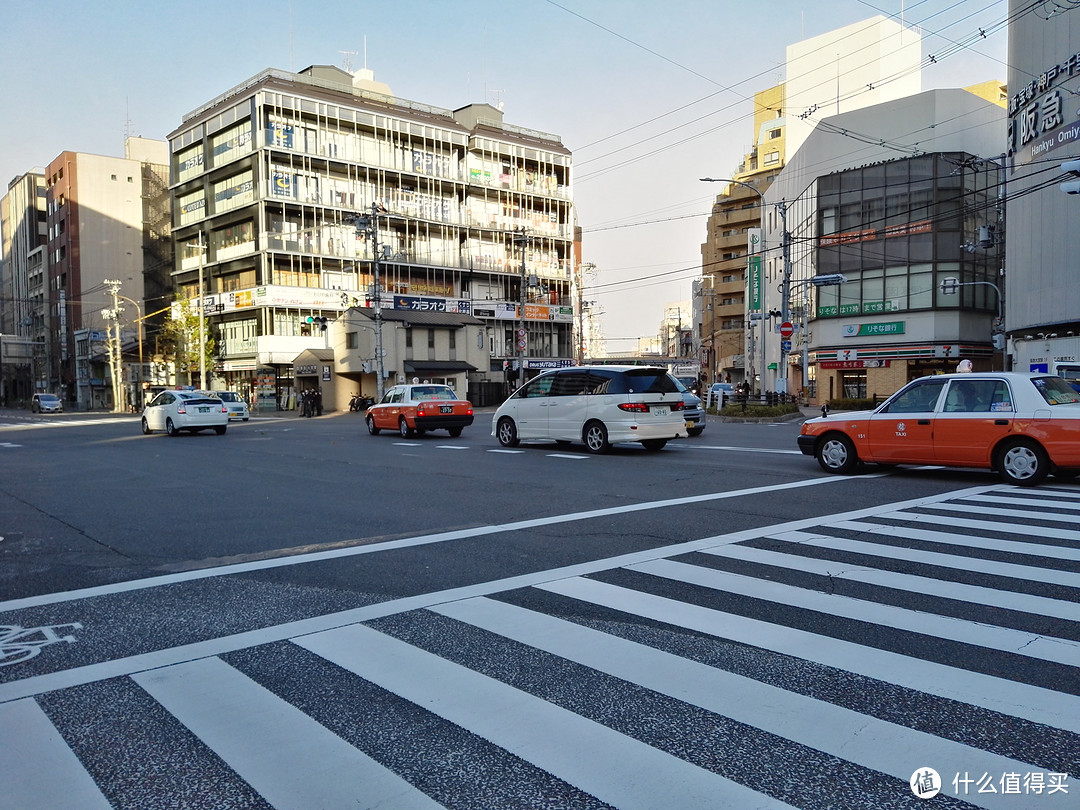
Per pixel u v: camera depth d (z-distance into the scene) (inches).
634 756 114.8
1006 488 384.8
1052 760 111.4
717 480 432.1
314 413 1646.2
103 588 220.5
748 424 1079.0
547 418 639.1
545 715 129.8
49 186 3115.2
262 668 154.4
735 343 3161.9
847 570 225.0
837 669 148.1
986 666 148.6
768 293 2359.7
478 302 2383.1
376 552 261.0
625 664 152.7
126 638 175.3
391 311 1904.5
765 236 2412.6
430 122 2342.5
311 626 181.3
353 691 141.7
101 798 106.2
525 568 234.4
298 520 328.2
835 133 1756.9
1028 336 1129.4
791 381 2087.8
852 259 1711.4
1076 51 1029.2
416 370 1843.0
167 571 240.5
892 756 113.5
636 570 229.0
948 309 1577.3
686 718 127.5
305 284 2069.4
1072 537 266.4
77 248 2874.0
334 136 2140.7
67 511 360.8
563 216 2719.0
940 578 214.4
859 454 445.7
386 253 2149.4
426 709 133.1
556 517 321.1
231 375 2167.8
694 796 103.3
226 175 2138.3
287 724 128.4
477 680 145.9
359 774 111.3
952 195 1577.3
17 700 140.3
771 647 161.0
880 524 295.9
